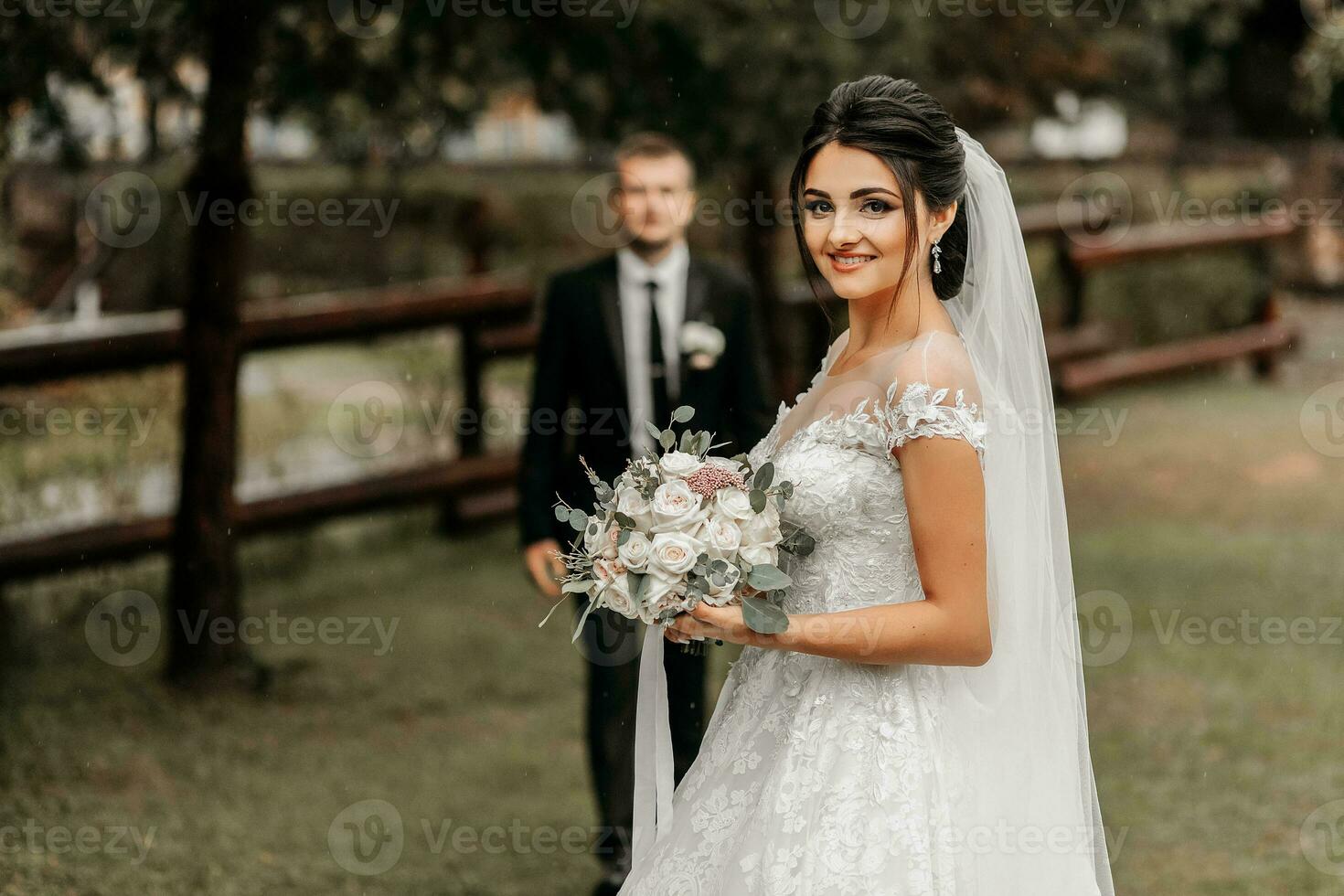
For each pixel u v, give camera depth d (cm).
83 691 602
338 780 530
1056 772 295
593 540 277
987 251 298
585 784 536
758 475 269
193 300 620
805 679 292
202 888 429
